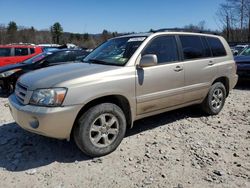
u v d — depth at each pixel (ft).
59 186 11.19
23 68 28.78
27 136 15.90
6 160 13.23
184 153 14.12
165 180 11.68
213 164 13.03
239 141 15.80
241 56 34.35
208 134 16.78
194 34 18.67
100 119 13.34
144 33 16.71
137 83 14.51
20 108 12.73
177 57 16.90
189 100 17.92
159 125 18.06
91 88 12.82
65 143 14.99
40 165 12.80
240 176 12.02
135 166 12.79
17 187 11.14
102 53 16.65
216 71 19.51
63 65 15.76
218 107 20.43
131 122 14.85
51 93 12.17
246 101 25.49
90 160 13.29
